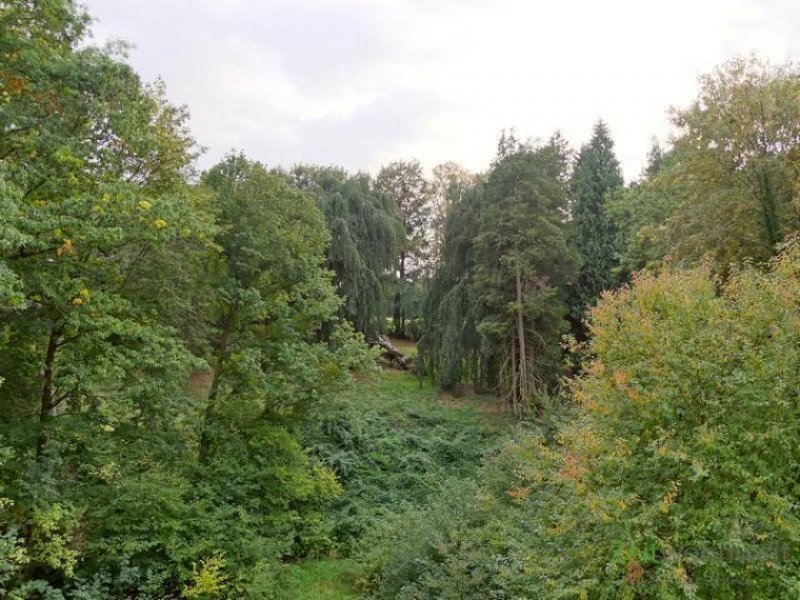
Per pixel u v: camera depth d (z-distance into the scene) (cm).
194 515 1074
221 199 1237
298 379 1258
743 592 536
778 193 1476
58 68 806
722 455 562
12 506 801
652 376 622
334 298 1374
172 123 1222
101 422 936
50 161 832
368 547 1317
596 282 2592
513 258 2033
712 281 800
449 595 875
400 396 2370
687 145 1625
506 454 1236
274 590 1080
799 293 611
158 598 954
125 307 882
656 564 547
